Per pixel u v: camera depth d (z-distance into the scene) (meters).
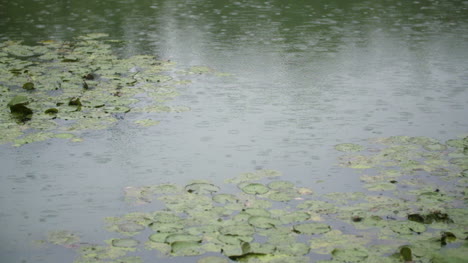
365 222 5.25
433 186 5.91
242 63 10.49
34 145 7.15
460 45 11.67
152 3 16.27
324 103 8.50
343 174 6.26
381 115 8.00
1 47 11.22
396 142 7.01
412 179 6.06
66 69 9.90
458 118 7.85
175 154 6.86
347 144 6.98
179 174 6.34
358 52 11.23
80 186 6.12
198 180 6.14
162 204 5.66
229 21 13.88
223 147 7.04
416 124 7.66
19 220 5.46
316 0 16.72
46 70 9.84
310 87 9.22
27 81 9.24
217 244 4.90
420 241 4.92
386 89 9.10
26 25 13.32
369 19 14.14
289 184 5.98
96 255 4.82
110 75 9.60
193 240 4.96
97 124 7.70
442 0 16.80
